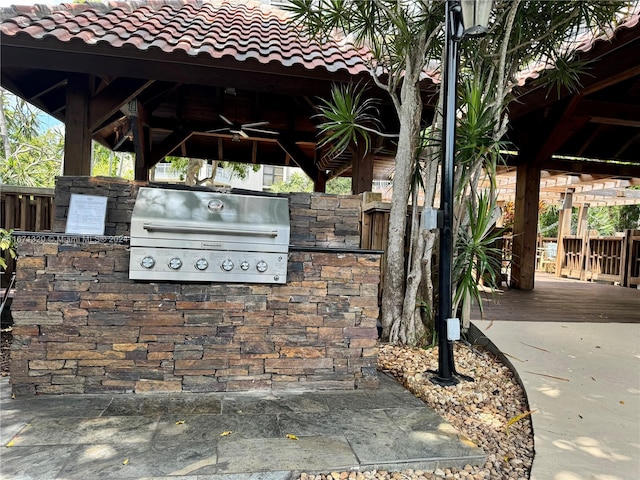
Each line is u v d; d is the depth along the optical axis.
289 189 21.70
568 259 10.38
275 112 6.50
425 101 4.59
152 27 4.40
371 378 2.79
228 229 2.56
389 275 3.78
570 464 2.01
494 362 3.37
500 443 2.25
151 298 2.53
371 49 4.16
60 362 2.46
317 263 2.73
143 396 2.49
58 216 2.65
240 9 6.52
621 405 2.60
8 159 9.23
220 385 2.62
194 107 6.32
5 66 3.97
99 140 6.83
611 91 5.79
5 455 1.80
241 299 2.63
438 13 3.41
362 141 5.68
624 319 4.57
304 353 2.72
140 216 2.46
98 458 1.80
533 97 4.80
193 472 1.73
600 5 3.39
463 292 3.38
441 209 2.88
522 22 3.46
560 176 9.50
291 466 1.81
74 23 4.07
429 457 1.93
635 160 7.59
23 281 2.41
